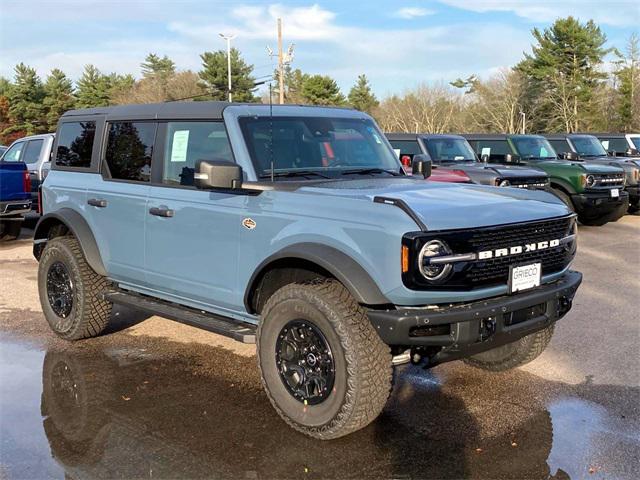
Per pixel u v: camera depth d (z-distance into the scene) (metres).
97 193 5.68
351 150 5.29
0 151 17.80
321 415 3.94
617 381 5.00
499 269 3.98
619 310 7.07
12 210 11.31
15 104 66.62
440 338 3.75
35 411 4.48
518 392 4.80
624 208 13.74
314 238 4.02
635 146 19.30
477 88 65.56
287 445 3.96
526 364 5.33
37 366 5.38
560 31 56.56
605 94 57.94
